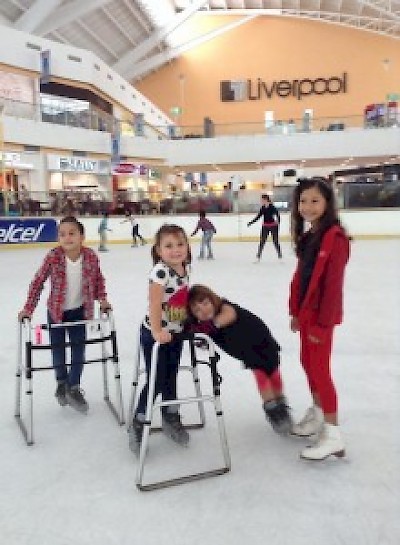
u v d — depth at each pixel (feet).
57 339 9.27
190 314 7.68
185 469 7.47
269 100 120.98
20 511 6.51
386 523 6.13
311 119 81.46
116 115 86.99
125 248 50.60
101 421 9.21
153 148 82.79
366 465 7.48
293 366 12.05
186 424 8.95
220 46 121.08
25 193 52.85
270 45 119.34
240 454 7.90
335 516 6.28
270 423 8.48
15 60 65.46
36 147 66.54
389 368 11.78
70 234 8.87
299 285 7.74
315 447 7.42
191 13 101.24
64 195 55.31
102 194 57.21
